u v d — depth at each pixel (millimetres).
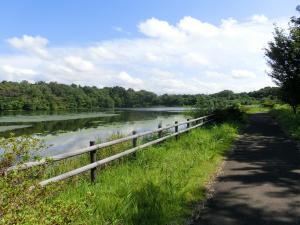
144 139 14094
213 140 14469
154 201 6332
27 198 3516
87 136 24234
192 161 10102
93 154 7922
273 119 33594
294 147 14164
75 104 128875
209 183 8258
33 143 3814
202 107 29797
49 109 108000
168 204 6371
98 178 7973
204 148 12422
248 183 8250
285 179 8609
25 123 40281
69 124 37750
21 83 120000
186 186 7625
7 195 3406
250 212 6246
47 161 4164
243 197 7125
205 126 20594
